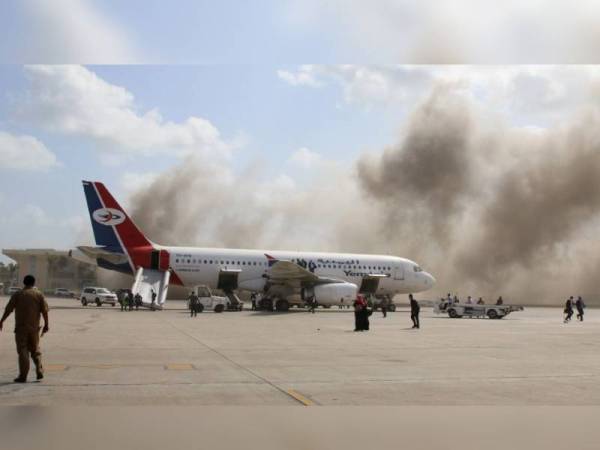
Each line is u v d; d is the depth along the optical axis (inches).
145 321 1255.5
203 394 390.3
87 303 2349.9
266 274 1823.3
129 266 1819.6
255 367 529.3
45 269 4362.7
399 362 574.6
